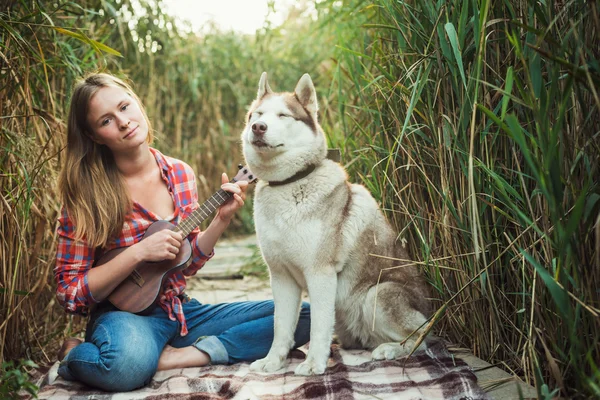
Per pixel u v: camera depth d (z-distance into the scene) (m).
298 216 2.42
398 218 3.01
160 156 2.70
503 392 2.07
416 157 2.81
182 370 2.46
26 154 2.76
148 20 6.38
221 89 7.66
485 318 2.49
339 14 3.79
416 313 2.59
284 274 2.55
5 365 1.96
